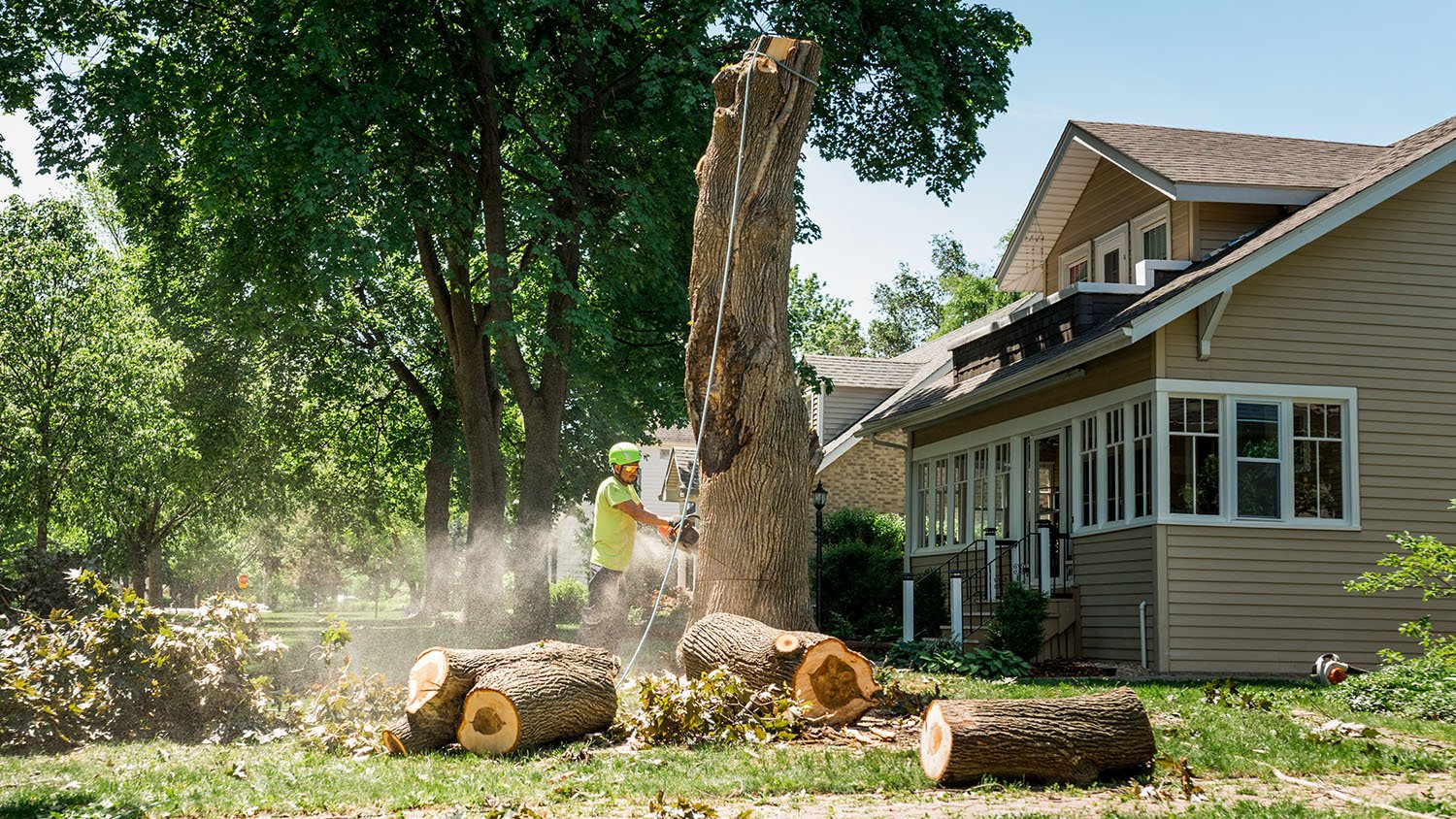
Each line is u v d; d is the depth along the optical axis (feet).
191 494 102.78
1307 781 22.63
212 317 87.51
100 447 82.07
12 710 26.91
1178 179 57.47
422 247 71.31
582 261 69.21
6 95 61.57
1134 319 49.65
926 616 65.21
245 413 100.01
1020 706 21.80
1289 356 52.80
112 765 24.47
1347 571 52.31
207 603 29.78
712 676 26.40
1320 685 41.83
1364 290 53.62
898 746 24.95
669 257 68.03
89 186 102.73
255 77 60.29
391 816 19.02
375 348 103.91
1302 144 69.41
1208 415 52.29
